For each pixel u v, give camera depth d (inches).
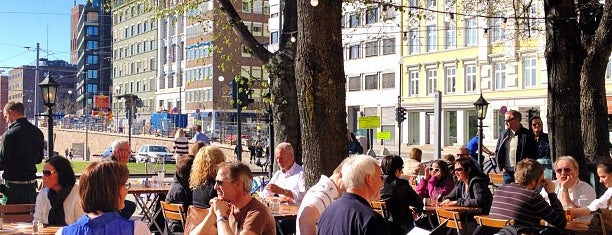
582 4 546.3
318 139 370.3
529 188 307.4
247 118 2773.1
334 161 371.2
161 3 622.2
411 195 354.3
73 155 2883.9
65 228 170.4
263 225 227.6
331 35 370.0
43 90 673.6
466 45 2027.6
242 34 561.9
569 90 489.4
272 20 2529.5
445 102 2101.4
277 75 551.2
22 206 342.0
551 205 325.1
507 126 515.8
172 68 3420.3
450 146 2110.0
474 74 2010.3
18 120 413.7
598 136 573.0
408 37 2223.2
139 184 538.3
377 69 2370.8
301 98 374.9
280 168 406.3
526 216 301.4
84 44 4960.6
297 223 251.9
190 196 360.2
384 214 350.9
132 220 175.3
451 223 347.6
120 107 3996.1
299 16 374.6
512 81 1882.4
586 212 335.0
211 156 315.9
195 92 3083.2
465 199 371.6
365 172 203.0
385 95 2343.8
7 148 405.7
